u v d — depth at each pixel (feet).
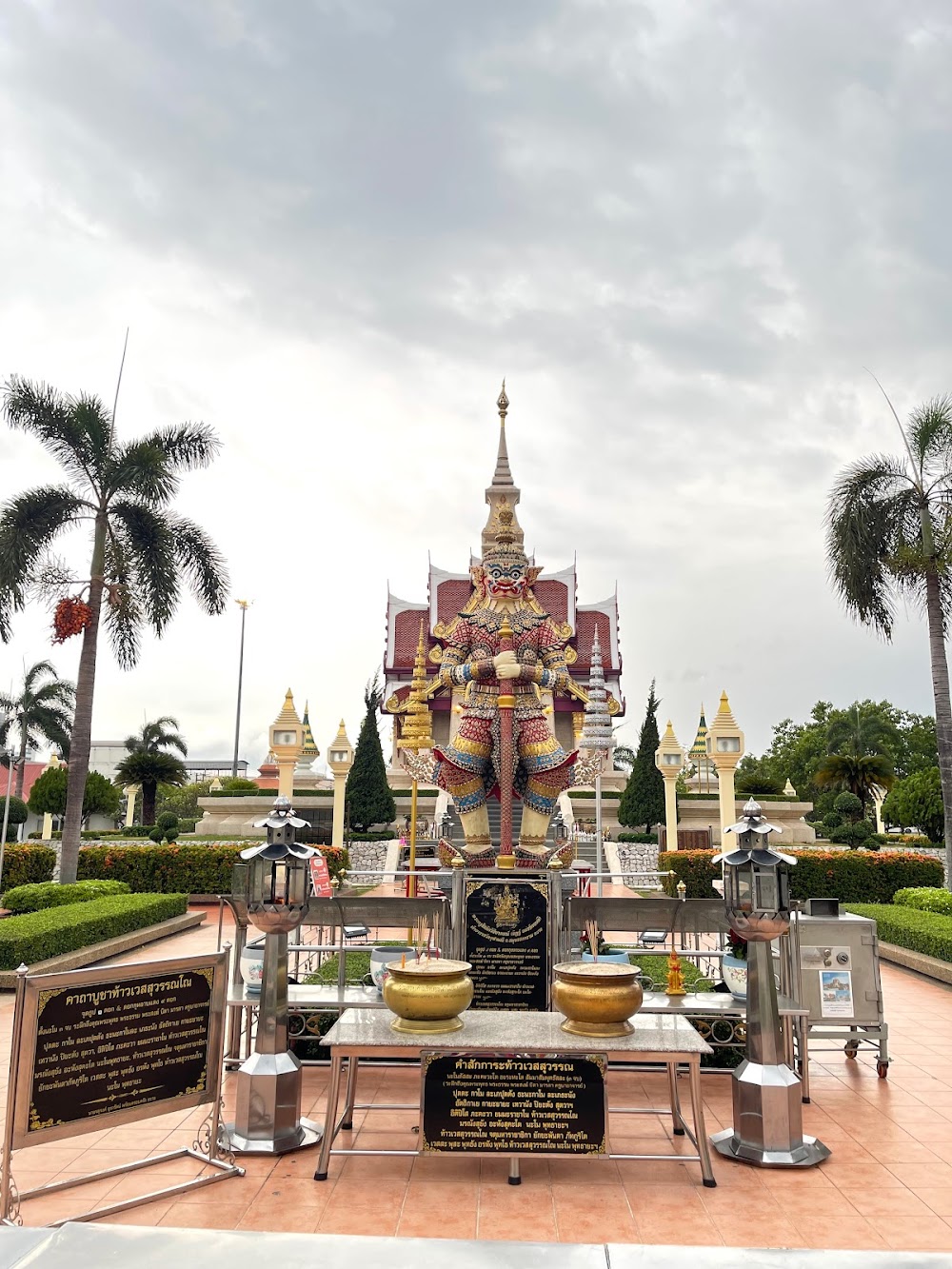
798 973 24.32
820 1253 9.36
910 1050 27.45
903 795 83.97
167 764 142.61
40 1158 18.49
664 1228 15.35
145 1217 15.62
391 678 109.29
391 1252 9.47
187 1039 17.56
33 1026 15.42
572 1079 17.33
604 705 45.68
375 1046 17.49
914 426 65.16
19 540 57.72
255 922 19.30
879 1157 18.60
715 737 67.10
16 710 126.41
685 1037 18.16
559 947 25.00
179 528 64.23
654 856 86.17
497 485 86.53
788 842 95.25
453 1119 17.26
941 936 38.68
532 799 28.68
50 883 54.80
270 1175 17.42
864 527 64.03
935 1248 14.75
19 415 59.67
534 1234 15.14
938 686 61.82
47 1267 9.17
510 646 28.89
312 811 93.66
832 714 198.70
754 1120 18.30
